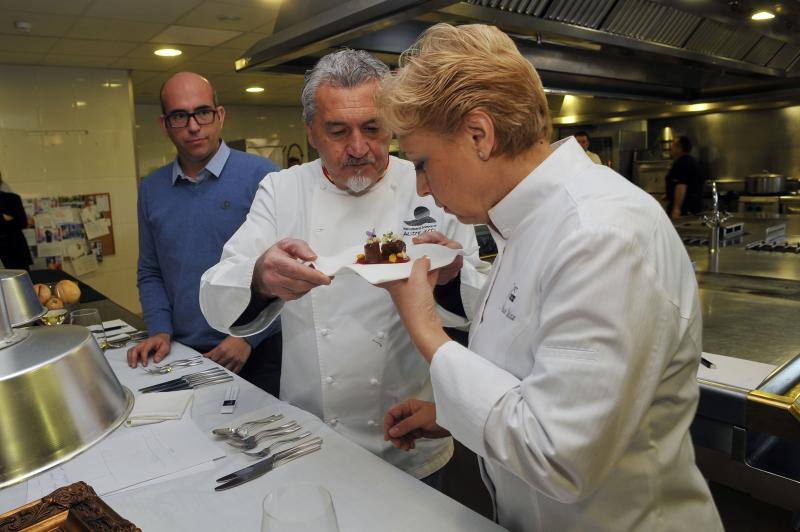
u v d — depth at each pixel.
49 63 4.84
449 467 2.14
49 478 0.97
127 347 1.82
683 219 4.56
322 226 1.42
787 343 1.73
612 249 0.65
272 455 1.03
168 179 2.09
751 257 3.10
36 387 0.90
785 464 1.55
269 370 1.98
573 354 0.65
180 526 0.84
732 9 2.45
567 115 6.55
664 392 0.75
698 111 5.77
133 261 5.69
